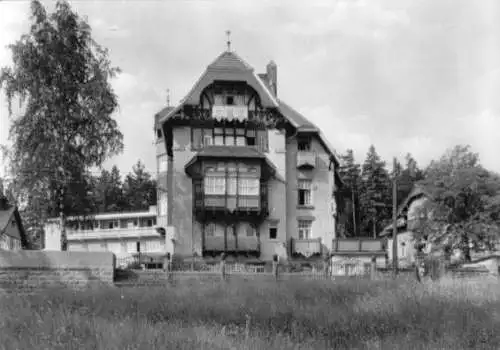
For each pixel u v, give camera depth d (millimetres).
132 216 90750
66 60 49281
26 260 37000
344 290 31922
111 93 50469
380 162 100750
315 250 59688
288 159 61562
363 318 24125
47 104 48250
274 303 27672
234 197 57750
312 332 22188
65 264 37500
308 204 61531
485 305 26188
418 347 19516
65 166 47781
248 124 59719
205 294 30359
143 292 30344
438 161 60969
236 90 59906
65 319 20734
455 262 51688
